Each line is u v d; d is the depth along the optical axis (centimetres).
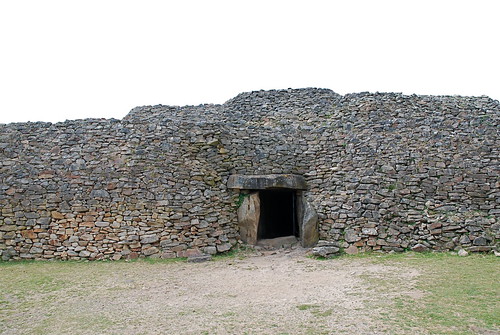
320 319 534
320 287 695
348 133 1213
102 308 622
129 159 1066
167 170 1071
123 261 958
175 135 1127
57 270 870
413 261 846
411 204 1003
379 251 948
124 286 746
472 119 1155
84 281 783
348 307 577
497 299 587
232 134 1184
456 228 940
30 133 1138
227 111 1568
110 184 1023
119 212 1005
